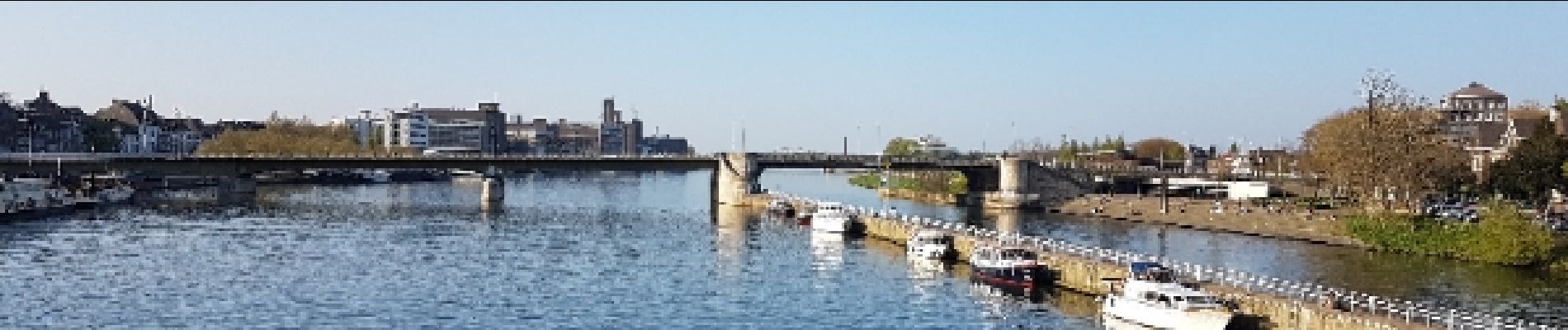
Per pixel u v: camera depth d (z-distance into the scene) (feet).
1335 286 350.64
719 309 314.14
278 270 374.43
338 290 337.11
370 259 405.59
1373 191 519.19
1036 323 291.58
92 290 326.85
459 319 296.30
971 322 295.48
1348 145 529.86
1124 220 621.72
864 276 373.61
